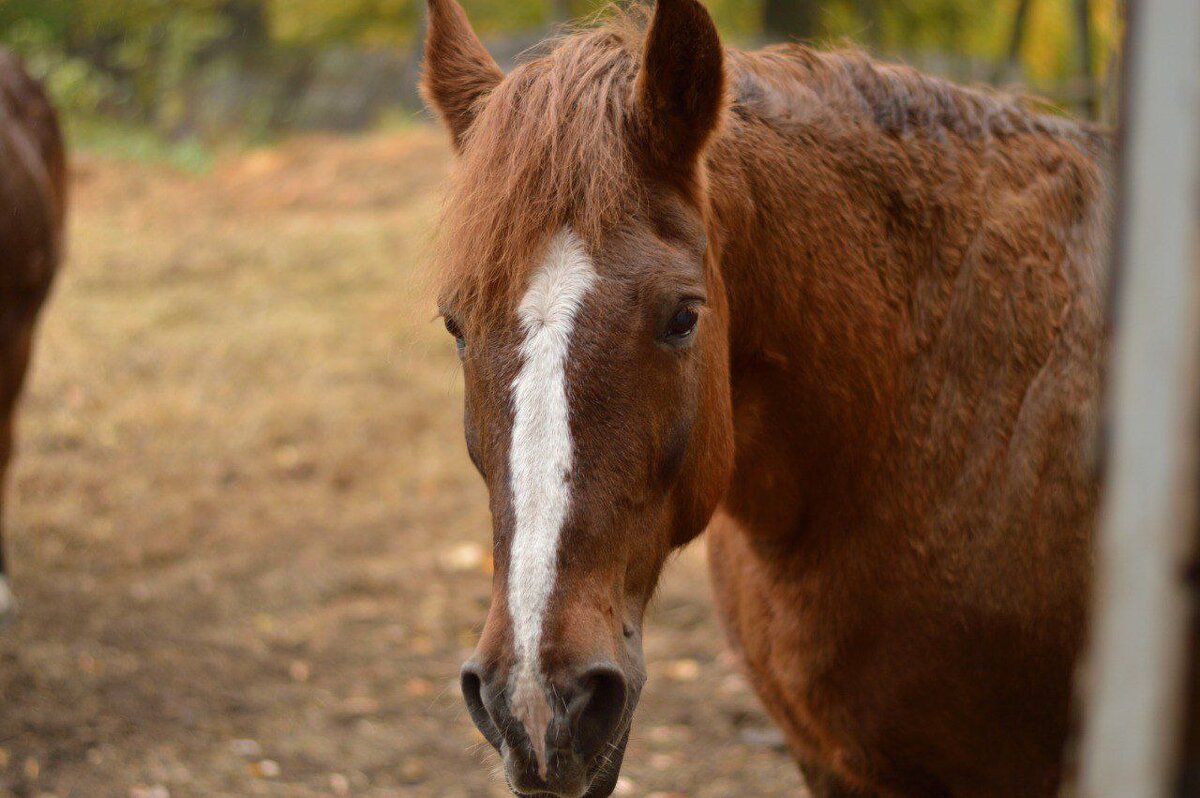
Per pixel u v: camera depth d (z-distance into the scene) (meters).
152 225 8.98
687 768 3.31
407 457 5.61
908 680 1.84
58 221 4.62
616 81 1.54
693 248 1.48
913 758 1.92
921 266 1.87
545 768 1.32
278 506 5.12
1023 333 1.82
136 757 3.32
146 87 14.80
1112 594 0.56
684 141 1.50
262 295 7.55
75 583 4.39
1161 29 0.53
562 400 1.37
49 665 3.76
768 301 1.77
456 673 3.87
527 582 1.36
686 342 1.45
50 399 5.98
